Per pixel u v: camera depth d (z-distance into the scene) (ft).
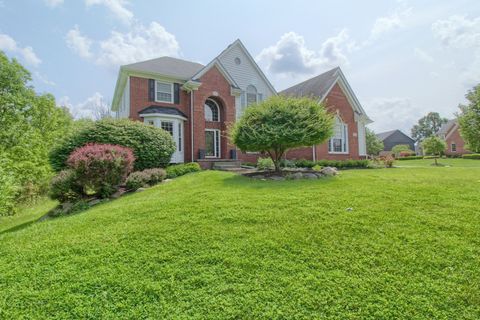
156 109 50.78
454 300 8.16
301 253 10.97
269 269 10.02
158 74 52.03
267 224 13.93
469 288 8.57
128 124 38.29
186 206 17.60
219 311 8.10
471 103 68.54
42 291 9.25
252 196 19.58
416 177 28.71
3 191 27.61
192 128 53.72
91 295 9.00
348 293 8.61
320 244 11.60
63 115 82.53
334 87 61.67
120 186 30.42
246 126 32.78
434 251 10.66
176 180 32.32
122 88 59.93
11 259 11.71
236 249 11.44
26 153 50.26
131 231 13.64
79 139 34.65
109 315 8.10
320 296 8.54
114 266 10.57
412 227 12.82
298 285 9.07
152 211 16.99
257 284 9.21
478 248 10.75
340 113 62.08
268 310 8.07
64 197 27.55
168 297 8.77
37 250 12.32
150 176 31.17
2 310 8.43
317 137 31.81
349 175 32.32
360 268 9.83
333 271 9.72
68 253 11.79
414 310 7.85
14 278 10.12
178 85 55.16
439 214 14.37
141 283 9.44
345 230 12.78
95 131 35.50
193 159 53.11
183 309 8.23
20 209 35.37
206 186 25.14
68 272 10.28
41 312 8.32
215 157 58.54
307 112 31.83
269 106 32.65
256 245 11.68
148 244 12.18
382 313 7.79
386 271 9.61
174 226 14.07
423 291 8.54
